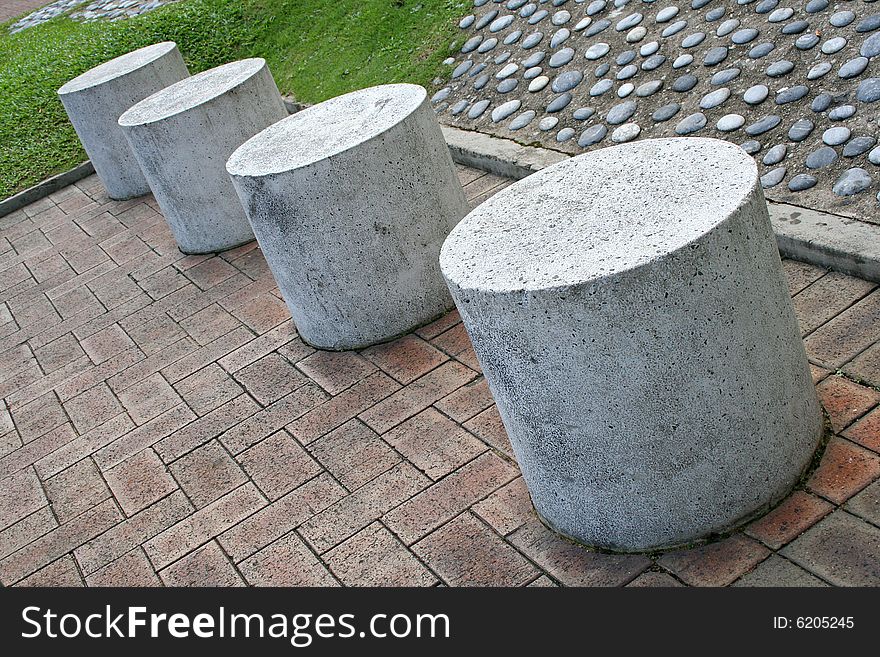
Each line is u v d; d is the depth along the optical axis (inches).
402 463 164.1
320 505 160.7
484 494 151.8
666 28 255.8
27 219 348.5
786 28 228.7
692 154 138.6
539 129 256.8
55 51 463.5
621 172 141.9
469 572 138.2
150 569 157.8
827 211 182.9
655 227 121.0
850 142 194.1
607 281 112.8
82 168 370.6
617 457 124.3
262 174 187.3
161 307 250.4
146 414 203.3
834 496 129.8
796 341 130.1
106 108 320.5
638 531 130.1
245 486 171.3
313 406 187.9
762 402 125.2
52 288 283.4
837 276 172.2
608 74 256.7
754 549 126.6
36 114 403.2
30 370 238.1
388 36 335.9
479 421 168.2
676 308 115.3
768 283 122.8
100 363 231.0
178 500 173.0
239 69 273.7
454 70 300.5
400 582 139.9
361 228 190.7
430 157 195.2
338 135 195.0
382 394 184.5
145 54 336.8
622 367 117.5
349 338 201.5
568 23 283.7
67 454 197.3
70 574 161.8
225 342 222.7
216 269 262.2
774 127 209.9
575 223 130.8
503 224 138.7
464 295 124.2
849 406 143.9
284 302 232.8
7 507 185.5
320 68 344.2
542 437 128.3
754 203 121.0
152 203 330.0
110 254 295.9
